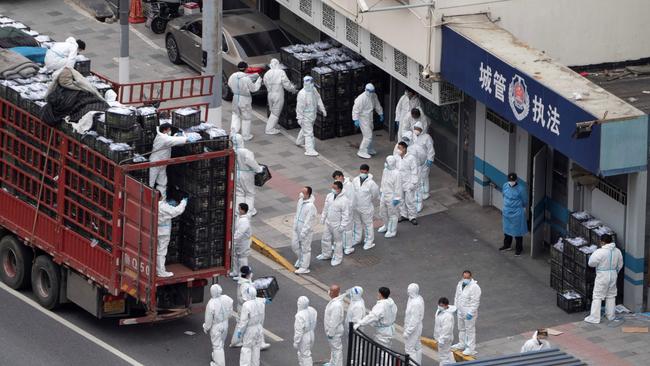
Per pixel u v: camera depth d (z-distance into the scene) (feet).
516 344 240.12
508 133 271.90
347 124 310.24
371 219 269.85
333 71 305.32
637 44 277.64
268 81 306.55
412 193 276.62
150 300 225.15
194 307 235.20
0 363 227.61
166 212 223.92
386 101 310.45
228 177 231.50
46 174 237.45
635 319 245.86
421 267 264.93
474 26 265.75
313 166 298.56
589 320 245.65
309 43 330.34
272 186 290.76
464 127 285.64
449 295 255.70
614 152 234.17
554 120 241.14
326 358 236.84
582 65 275.80
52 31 346.95
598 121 231.71
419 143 282.97
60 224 236.43
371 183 268.00
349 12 293.64
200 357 233.14
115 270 228.22
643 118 233.96
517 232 265.75
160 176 228.43
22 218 244.22
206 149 230.27
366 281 260.62
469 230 276.62
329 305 229.66
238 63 309.63
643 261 245.24
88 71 258.37
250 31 322.34
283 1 322.55
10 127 242.99
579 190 256.73
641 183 240.32
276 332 243.19
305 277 262.26
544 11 270.87
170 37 333.21
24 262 247.70
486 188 282.15
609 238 243.81
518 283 259.39
